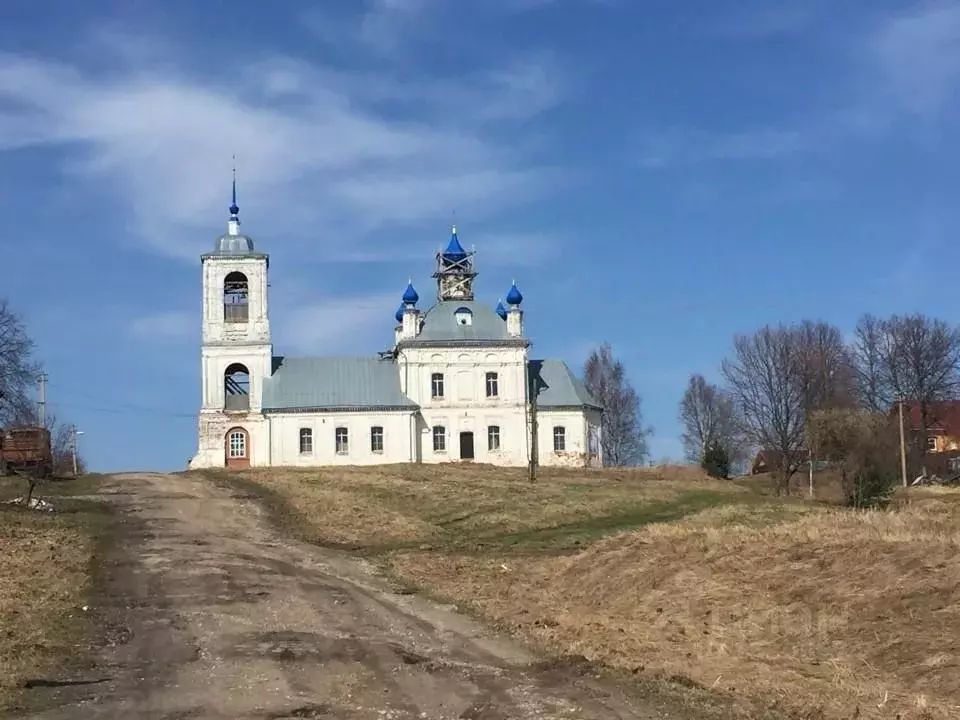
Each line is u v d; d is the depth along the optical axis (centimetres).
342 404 8931
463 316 9319
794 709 1625
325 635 2253
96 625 2334
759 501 6094
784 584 2523
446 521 5259
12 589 2717
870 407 9838
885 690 1753
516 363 9225
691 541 3212
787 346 9712
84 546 3841
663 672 1877
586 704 1631
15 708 1568
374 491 6356
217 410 8825
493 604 2781
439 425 9094
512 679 1822
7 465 7138
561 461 9238
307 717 1534
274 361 9175
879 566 2453
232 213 9162
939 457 8962
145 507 5531
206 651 2055
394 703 1630
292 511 5412
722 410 12356
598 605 2770
